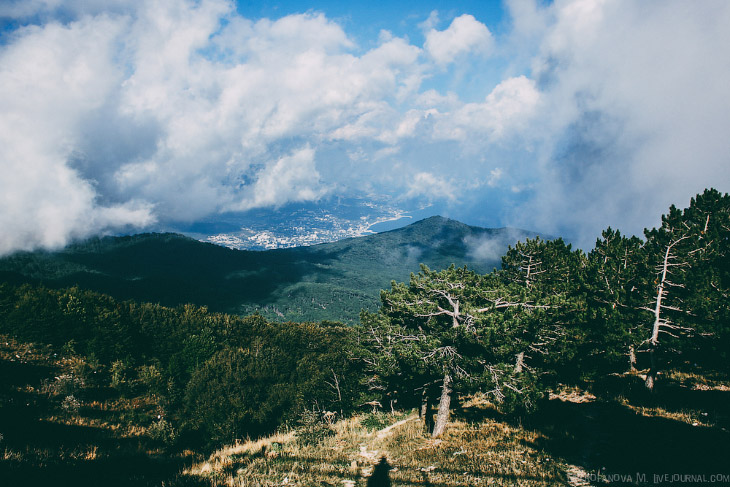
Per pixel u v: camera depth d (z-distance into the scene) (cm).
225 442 3064
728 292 2308
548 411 2192
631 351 2809
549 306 2023
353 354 3416
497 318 1894
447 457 1611
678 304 2288
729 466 1191
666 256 2403
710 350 2244
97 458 1580
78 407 3183
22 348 4975
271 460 1662
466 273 2466
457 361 1998
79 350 5638
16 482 1159
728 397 1908
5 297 6200
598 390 2566
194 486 1233
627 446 1454
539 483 1213
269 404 3781
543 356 2662
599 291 2822
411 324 2469
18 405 2689
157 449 2469
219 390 3894
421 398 2672
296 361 5700
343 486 1311
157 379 4978
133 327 6912
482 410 2542
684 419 1677
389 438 2123
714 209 3022
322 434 2234
